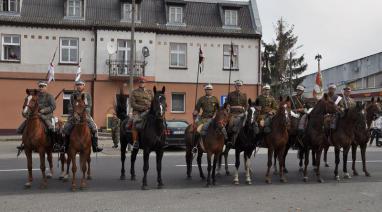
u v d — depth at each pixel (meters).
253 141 12.60
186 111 34.09
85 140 11.45
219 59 34.75
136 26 32.91
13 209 9.17
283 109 12.73
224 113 12.02
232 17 35.44
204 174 14.48
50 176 13.33
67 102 32.38
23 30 31.59
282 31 53.09
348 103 14.80
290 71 47.50
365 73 52.16
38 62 31.88
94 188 11.80
